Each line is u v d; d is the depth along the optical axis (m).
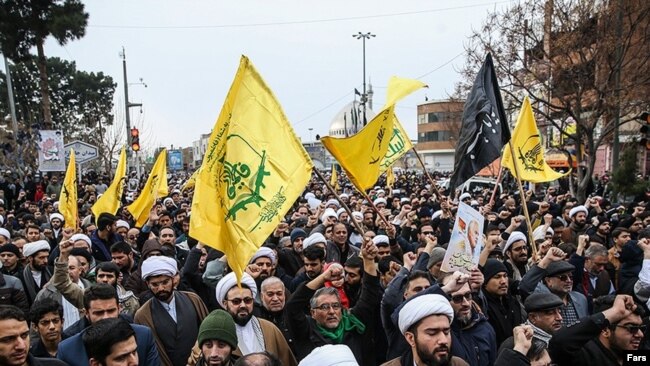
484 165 7.50
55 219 12.34
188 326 5.37
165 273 5.34
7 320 3.79
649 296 6.12
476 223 5.42
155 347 4.70
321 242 7.62
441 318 3.83
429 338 3.79
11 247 7.92
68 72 57.75
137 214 11.47
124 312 6.14
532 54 22.56
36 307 4.81
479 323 4.98
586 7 20.83
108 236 9.34
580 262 7.17
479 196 19.75
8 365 3.81
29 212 15.21
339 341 5.05
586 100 22.31
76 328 4.99
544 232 8.70
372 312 5.31
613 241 9.66
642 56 21.70
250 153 4.82
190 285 6.67
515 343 3.91
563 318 5.77
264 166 4.84
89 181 31.14
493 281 5.65
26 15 28.03
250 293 4.96
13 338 3.80
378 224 11.70
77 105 59.12
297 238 8.70
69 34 28.78
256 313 5.87
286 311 5.19
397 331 5.04
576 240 10.20
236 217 4.70
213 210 4.76
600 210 13.52
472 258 5.33
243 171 4.78
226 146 4.79
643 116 13.23
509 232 8.68
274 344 5.03
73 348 4.40
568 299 5.94
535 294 4.74
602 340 4.49
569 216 11.84
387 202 18.11
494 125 7.49
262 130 4.89
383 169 9.62
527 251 7.94
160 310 5.36
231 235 4.66
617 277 8.03
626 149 19.86
